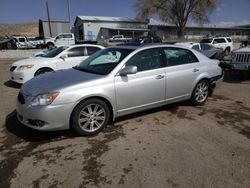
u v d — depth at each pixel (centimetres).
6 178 303
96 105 410
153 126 452
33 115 375
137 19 4619
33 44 3083
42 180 299
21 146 380
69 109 383
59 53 844
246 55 827
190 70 529
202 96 571
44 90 379
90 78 413
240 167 322
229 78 949
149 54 472
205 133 423
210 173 310
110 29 4809
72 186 288
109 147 375
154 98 480
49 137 409
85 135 410
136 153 357
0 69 1257
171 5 4353
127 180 297
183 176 304
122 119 483
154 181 295
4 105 589
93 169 320
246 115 512
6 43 3020
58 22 3869
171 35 5250
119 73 430
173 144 384
